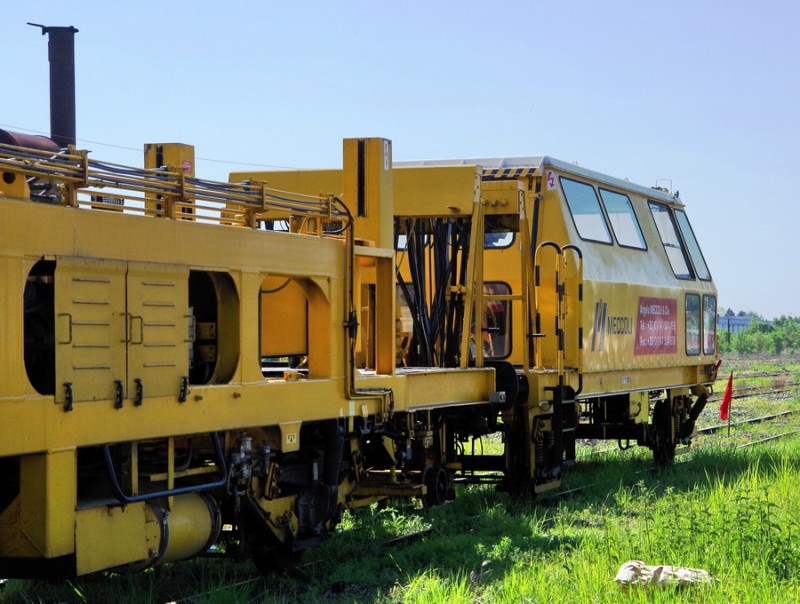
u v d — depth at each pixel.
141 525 7.47
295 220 9.77
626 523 11.49
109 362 7.18
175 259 7.73
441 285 12.06
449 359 12.08
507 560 9.51
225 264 8.20
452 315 12.11
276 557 9.10
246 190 8.59
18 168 6.65
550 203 14.38
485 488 14.49
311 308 9.43
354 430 9.81
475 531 11.34
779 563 8.70
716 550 9.05
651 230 17.83
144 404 7.43
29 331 7.14
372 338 11.96
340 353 9.51
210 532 8.19
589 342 14.67
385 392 10.02
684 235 19.56
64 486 6.83
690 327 18.81
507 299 13.56
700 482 14.56
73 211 6.95
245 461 8.46
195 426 7.86
